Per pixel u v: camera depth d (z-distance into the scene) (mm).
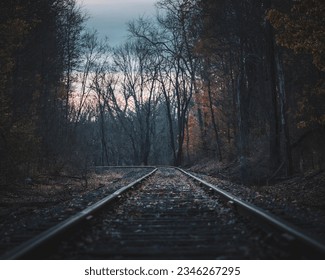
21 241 7387
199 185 18797
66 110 40688
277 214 9539
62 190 19297
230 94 42031
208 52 35094
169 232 7605
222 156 44250
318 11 14328
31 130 19109
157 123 113750
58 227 6742
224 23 29469
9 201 14773
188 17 32312
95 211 9203
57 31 32406
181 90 66125
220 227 8117
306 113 21016
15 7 18766
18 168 18844
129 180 24672
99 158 94875
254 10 26781
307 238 5602
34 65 27359
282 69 24328
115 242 6863
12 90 21797
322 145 23078
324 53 14664
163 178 26141
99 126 94500
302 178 19516
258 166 26625
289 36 15078
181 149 63188
